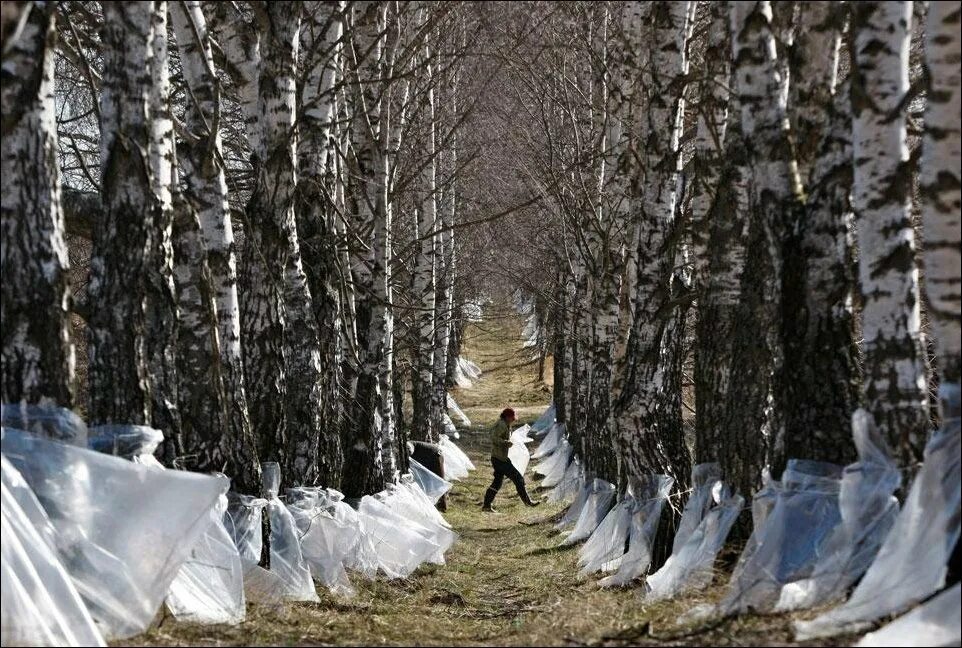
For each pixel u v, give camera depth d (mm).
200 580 14656
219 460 16781
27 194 11445
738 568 14078
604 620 15422
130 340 13531
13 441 11422
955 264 11195
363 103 24078
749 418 16688
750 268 16594
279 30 18781
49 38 11555
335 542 20016
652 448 20156
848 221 14211
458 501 42781
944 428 11148
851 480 12648
